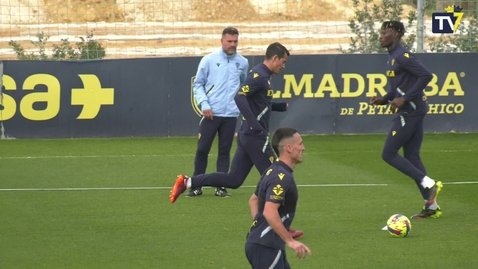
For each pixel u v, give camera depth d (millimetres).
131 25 108500
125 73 56688
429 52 60031
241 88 30656
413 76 31906
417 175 31875
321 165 45562
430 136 56469
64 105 56562
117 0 111375
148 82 56844
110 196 36812
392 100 32656
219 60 37312
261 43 106250
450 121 57844
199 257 26109
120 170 44156
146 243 28016
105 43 99562
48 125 56594
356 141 54750
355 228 30328
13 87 56094
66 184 39906
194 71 57031
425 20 70812
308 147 52281
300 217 32250
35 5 98562
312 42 107000
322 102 57406
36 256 26266
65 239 28625
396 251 26859
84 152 50719
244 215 32688
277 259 19391
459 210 33531
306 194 37188
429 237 28828
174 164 46188
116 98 56844
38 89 56281
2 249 27188
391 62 32281
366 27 66062
